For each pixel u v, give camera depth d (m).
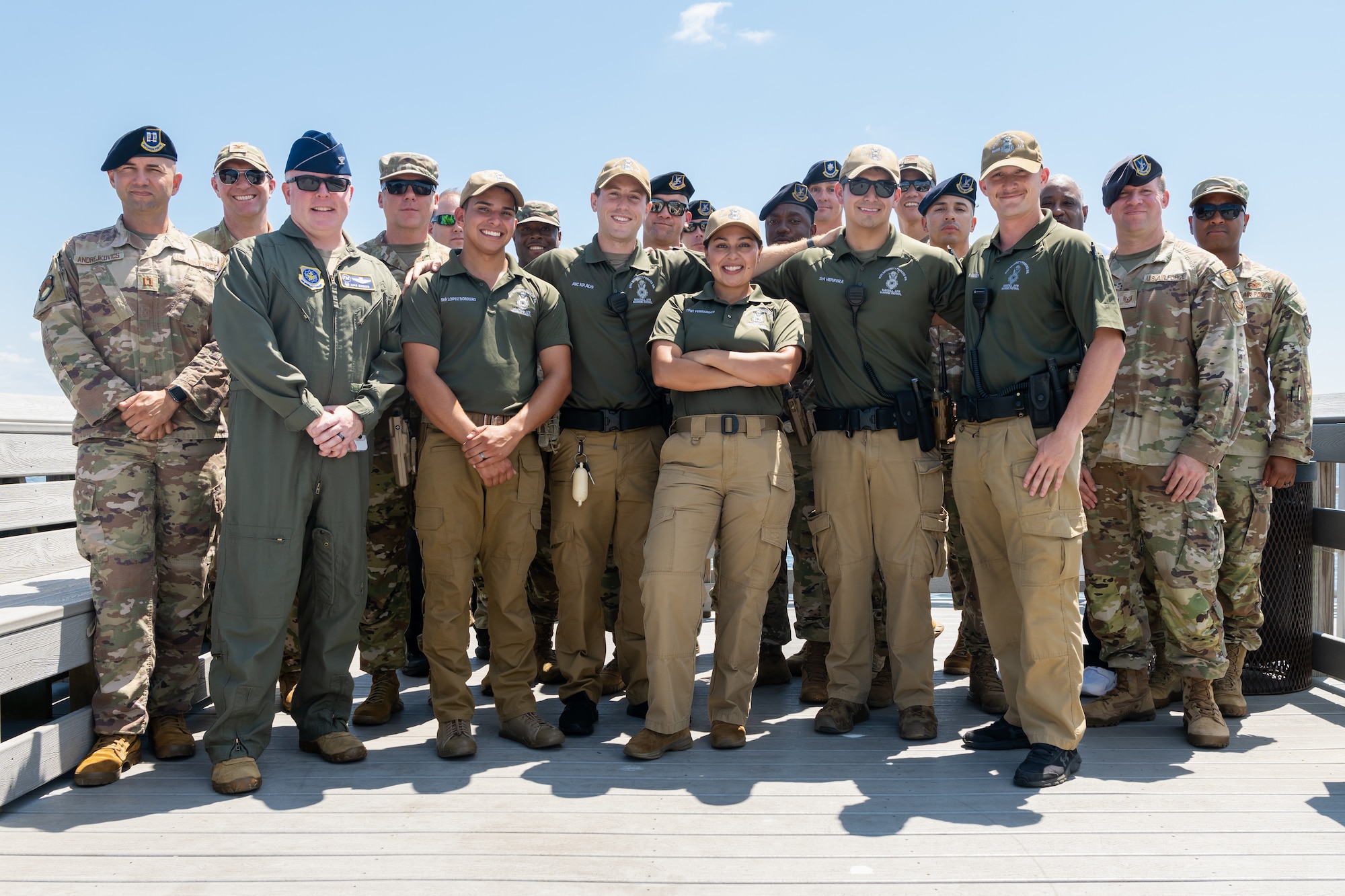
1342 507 4.20
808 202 4.42
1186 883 2.17
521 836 2.46
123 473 3.10
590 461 3.56
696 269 3.81
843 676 3.51
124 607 3.07
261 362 2.90
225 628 2.95
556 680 4.39
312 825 2.54
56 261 3.22
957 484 3.24
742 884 2.17
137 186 3.24
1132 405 3.46
